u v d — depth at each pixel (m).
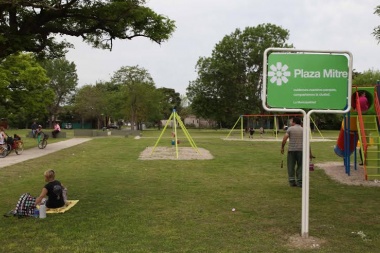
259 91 54.97
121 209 7.56
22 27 7.95
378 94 12.87
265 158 17.77
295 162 10.23
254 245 5.41
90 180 11.26
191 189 9.77
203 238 5.72
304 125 5.82
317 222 6.61
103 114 75.12
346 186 10.23
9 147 19.39
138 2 8.31
